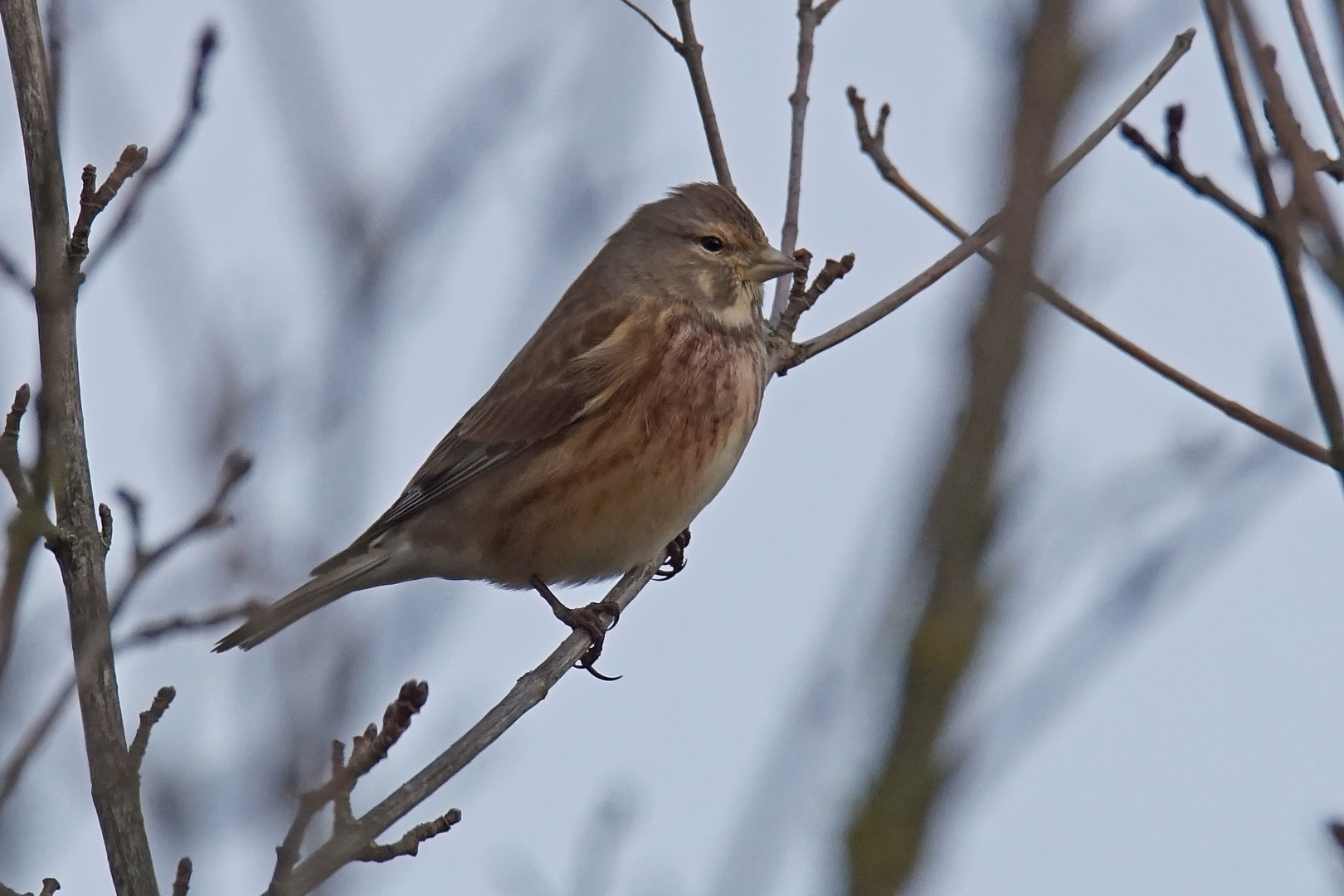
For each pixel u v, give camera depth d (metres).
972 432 3.68
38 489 5.98
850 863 3.58
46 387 6.18
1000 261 3.77
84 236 7.29
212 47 6.86
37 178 7.50
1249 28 5.92
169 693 6.63
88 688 7.23
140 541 6.08
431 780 8.45
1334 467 6.00
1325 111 7.57
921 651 3.61
